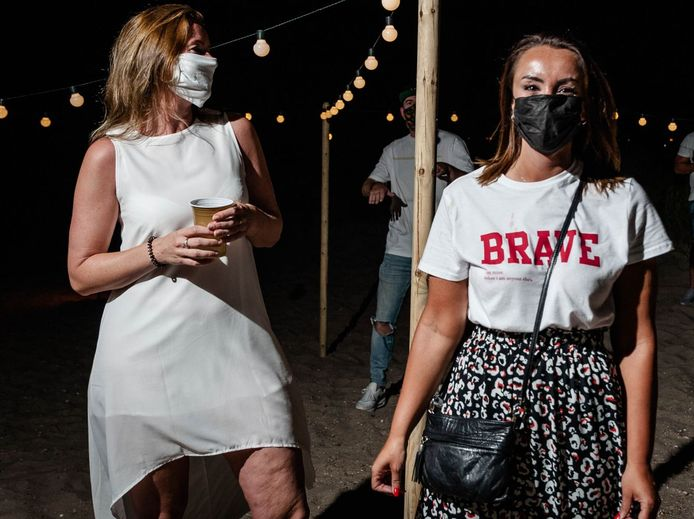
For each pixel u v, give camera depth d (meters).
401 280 4.37
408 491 2.49
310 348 5.99
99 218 2.03
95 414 2.08
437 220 1.75
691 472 3.73
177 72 1.99
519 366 1.63
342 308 7.30
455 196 1.72
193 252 1.87
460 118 13.96
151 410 2.00
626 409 1.65
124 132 2.03
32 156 13.50
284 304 7.46
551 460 1.60
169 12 2.04
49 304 7.57
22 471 3.88
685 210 8.82
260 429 2.07
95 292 2.03
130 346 2.00
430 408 1.81
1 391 5.13
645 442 1.60
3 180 13.06
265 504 2.11
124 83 2.04
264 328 2.15
